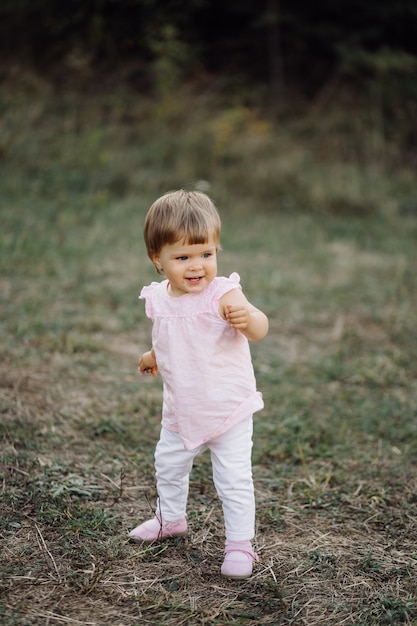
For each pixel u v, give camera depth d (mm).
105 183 10398
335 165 11844
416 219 10516
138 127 11883
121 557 2824
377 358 5449
